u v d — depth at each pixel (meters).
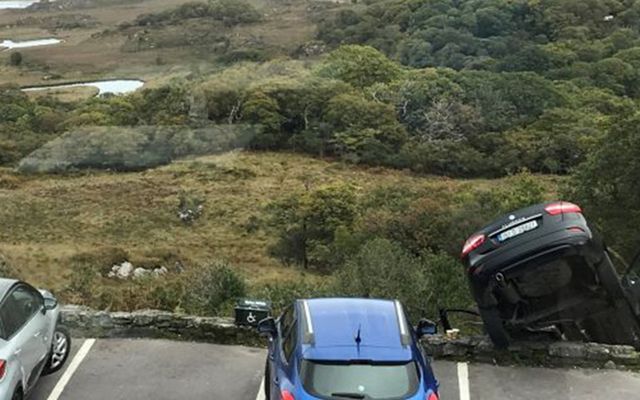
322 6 198.50
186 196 59.84
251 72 100.00
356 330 6.97
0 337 7.44
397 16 143.38
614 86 102.31
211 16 186.12
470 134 80.62
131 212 55.91
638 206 27.38
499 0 135.38
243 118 83.75
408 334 7.04
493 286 8.74
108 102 94.75
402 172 74.38
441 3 138.88
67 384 9.14
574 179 29.77
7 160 72.56
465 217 34.41
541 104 87.06
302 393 6.44
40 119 90.06
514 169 73.31
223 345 10.34
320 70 99.12
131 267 39.31
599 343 9.78
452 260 15.15
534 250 8.55
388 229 36.28
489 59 114.75
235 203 57.97
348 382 6.45
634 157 27.23
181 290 16.59
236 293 16.02
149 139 76.00
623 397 8.69
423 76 93.69
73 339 10.34
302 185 65.00
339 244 39.31
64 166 71.00
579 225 8.65
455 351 9.62
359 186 61.53
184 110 86.88
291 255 45.88
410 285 13.55
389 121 81.81
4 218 52.97
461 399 8.67
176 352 10.06
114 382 9.22
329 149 80.19
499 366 9.45
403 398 6.39
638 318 9.77
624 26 131.00
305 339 6.90
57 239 48.06
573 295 8.98
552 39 127.56
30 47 176.00
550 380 9.10
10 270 31.81
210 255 45.25
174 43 161.62
